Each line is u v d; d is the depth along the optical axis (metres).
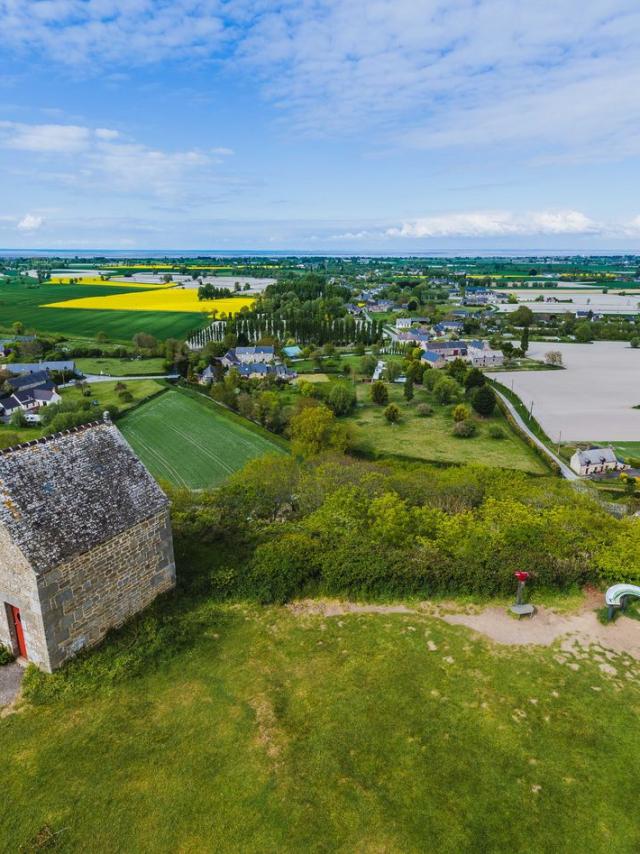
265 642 26.02
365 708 22.08
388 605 29.20
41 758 19.42
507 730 21.11
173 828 17.08
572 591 30.23
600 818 17.66
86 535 23.55
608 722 21.59
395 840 16.81
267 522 36.94
